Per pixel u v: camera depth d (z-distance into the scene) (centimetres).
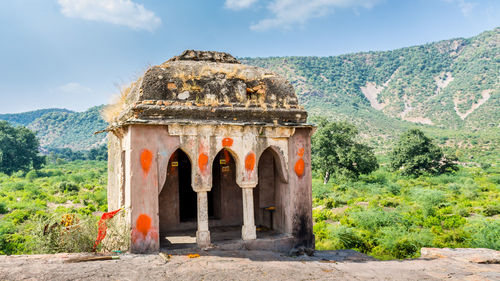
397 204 3102
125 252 789
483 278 733
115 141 1069
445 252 968
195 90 896
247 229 928
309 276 701
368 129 16725
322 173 4903
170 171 1114
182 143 852
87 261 703
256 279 656
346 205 3191
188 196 1282
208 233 877
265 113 959
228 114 913
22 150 8125
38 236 848
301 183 995
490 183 4725
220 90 924
